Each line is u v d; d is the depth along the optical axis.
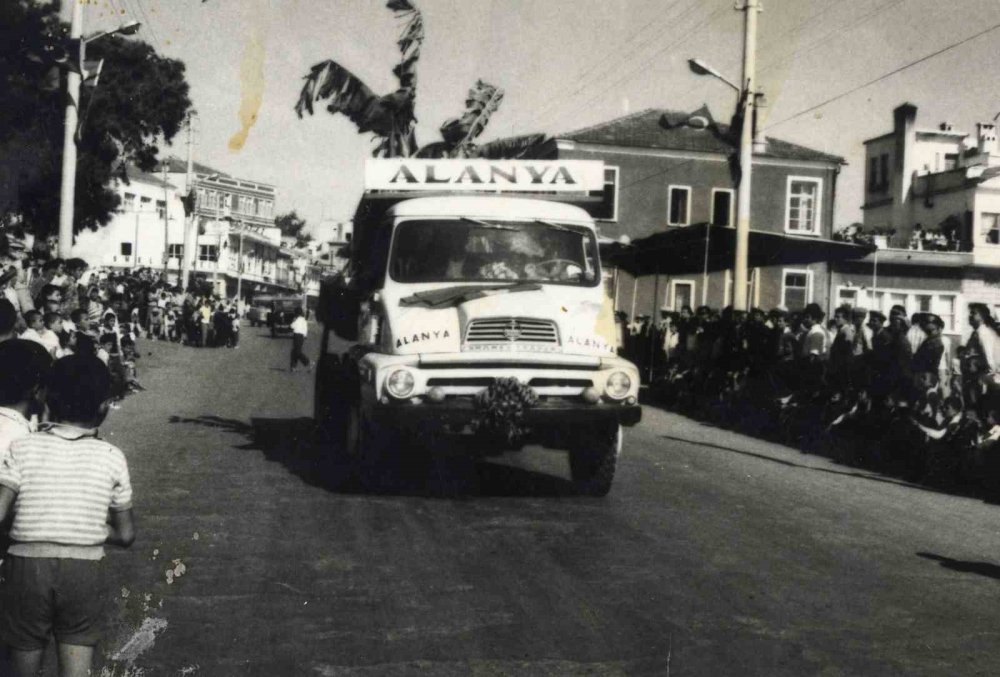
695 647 5.11
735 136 20.20
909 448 12.10
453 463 10.79
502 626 5.38
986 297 38.66
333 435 11.05
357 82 12.27
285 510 8.30
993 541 8.07
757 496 9.73
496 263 9.38
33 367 4.28
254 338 44.09
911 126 47.22
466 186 9.96
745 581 6.41
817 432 14.03
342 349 10.71
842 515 8.91
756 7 19.16
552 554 6.96
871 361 13.18
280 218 86.00
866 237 38.84
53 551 3.74
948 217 43.53
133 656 4.83
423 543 7.19
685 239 22.77
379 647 5.02
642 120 42.34
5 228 27.62
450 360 8.38
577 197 10.09
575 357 8.55
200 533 7.38
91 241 72.00
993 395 11.03
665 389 20.97
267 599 5.79
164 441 12.41
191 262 73.62
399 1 12.23
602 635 5.27
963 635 5.46
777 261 24.55
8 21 24.52
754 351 16.80
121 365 17.36
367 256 10.30
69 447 3.87
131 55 29.59
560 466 10.98
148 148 31.70
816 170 42.19
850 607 5.92
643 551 7.13
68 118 22.64
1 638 3.77
